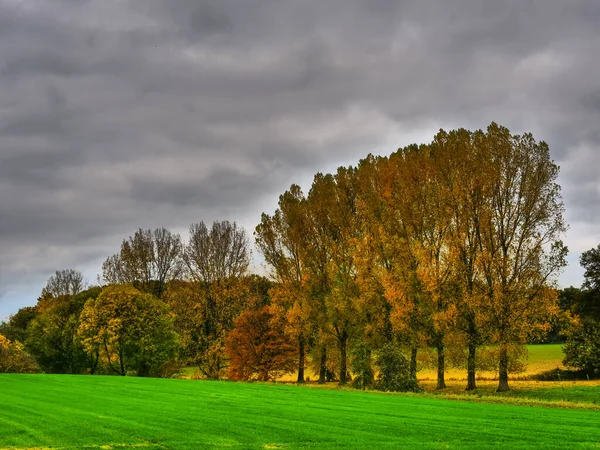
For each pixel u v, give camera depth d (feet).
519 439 62.39
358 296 157.89
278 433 65.57
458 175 142.00
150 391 115.34
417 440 61.98
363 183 164.25
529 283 132.77
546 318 135.13
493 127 141.90
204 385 133.08
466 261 139.64
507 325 133.08
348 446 58.75
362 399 103.24
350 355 159.94
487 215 136.46
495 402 105.70
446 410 86.48
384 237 147.74
